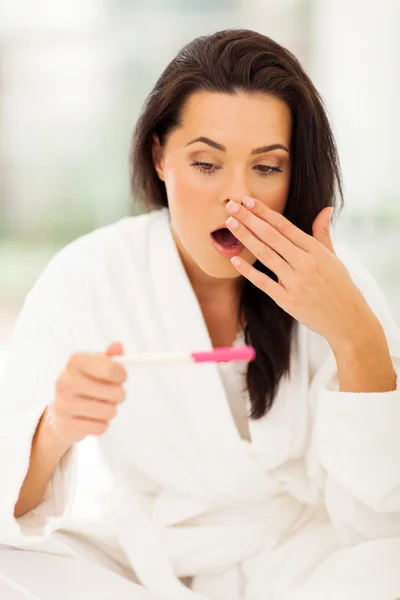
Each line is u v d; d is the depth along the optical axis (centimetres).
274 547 92
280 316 92
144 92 327
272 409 93
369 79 290
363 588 82
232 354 61
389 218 279
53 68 331
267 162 82
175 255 94
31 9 326
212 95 80
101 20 324
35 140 339
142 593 82
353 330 80
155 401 94
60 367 93
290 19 311
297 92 81
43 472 79
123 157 333
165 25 321
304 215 89
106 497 97
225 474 94
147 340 96
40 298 96
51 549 84
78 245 100
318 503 95
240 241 81
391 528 87
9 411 88
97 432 68
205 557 91
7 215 346
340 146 288
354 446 81
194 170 82
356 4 291
